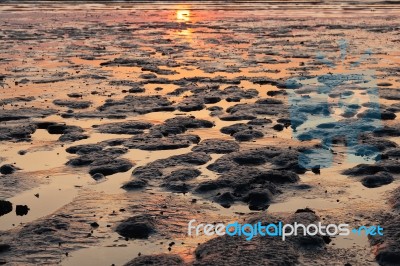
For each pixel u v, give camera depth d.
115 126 12.61
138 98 15.33
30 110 14.06
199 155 10.59
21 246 7.23
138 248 7.22
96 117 13.49
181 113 13.86
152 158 10.61
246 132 11.95
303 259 6.86
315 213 8.13
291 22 37.50
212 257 6.81
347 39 28.06
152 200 8.65
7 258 6.95
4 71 19.56
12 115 13.56
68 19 40.22
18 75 18.83
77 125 12.81
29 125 12.78
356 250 7.09
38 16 42.44
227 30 33.12
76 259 6.95
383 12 45.41
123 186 9.21
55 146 11.42
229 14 44.41
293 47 25.50
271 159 10.35
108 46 26.42
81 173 9.88
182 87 16.78
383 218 7.93
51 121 13.16
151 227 7.71
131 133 12.18
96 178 9.60
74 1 59.09
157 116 13.58
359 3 56.41
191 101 14.81
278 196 8.81
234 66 20.50
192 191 9.01
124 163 10.20
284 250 6.96
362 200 8.62
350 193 8.90
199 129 12.55
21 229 7.70
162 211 8.24
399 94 15.56
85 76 18.72
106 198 8.75
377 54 22.98
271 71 19.38
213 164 10.13
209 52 24.19
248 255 6.83
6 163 10.39
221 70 19.66
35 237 7.45
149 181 9.42
